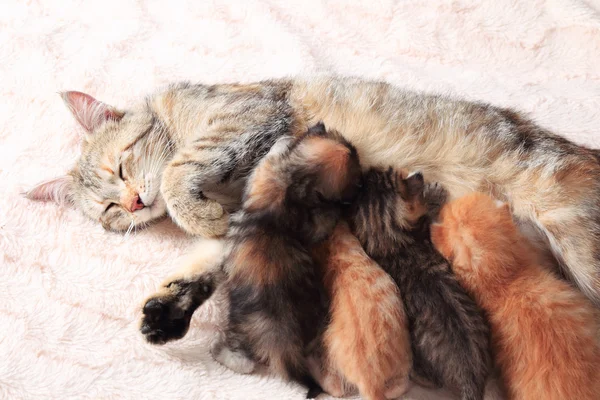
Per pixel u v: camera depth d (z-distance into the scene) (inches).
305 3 44.2
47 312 33.4
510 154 33.3
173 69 41.5
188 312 32.5
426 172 34.4
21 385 31.8
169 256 35.0
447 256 31.6
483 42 42.2
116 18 44.1
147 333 31.9
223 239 33.6
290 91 36.1
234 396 31.3
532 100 39.6
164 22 44.1
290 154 33.1
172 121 36.4
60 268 34.7
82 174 36.5
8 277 34.4
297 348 30.8
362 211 32.7
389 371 30.2
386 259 32.1
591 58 41.2
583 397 29.1
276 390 31.3
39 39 42.6
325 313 31.0
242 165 34.4
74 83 40.8
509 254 31.0
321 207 32.6
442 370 30.4
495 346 30.3
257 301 31.0
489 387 30.7
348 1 43.9
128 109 37.6
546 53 41.7
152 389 31.6
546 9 42.5
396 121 34.7
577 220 31.9
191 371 31.9
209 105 35.8
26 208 36.3
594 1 43.3
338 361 30.5
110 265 34.7
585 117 38.9
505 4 42.7
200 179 33.7
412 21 42.9
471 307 30.7
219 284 33.3
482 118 34.2
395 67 41.3
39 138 38.9
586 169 32.5
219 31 43.2
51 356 32.4
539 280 30.8
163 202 35.8
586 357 29.4
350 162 32.8
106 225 36.0
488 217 31.4
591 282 31.7
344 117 35.2
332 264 31.6
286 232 32.1
